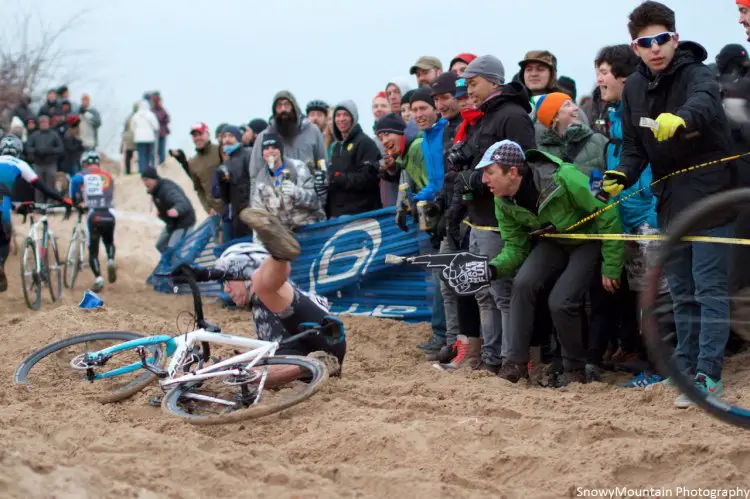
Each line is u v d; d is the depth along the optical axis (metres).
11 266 12.25
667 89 5.36
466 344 6.97
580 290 6.18
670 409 5.29
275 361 5.48
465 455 4.57
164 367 5.78
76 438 4.75
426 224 7.41
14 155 10.60
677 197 5.37
